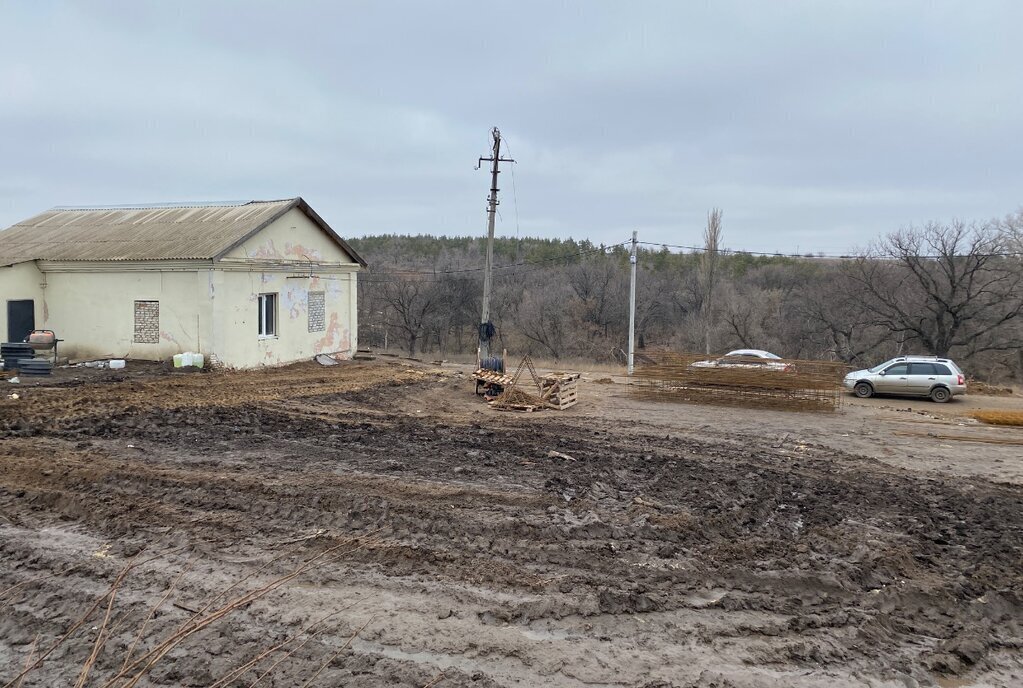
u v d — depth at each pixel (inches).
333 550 281.9
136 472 374.6
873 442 590.2
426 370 1022.4
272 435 499.8
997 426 695.1
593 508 349.4
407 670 198.8
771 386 792.9
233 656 202.8
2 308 872.9
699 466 459.8
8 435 454.0
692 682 201.6
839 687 205.2
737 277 2812.5
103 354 900.0
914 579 288.4
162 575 255.6
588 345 2279.8
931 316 1640.0
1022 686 216.1
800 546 313.3
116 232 984.9
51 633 215.2
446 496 354.0
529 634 224.2
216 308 839.1
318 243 1041.5
